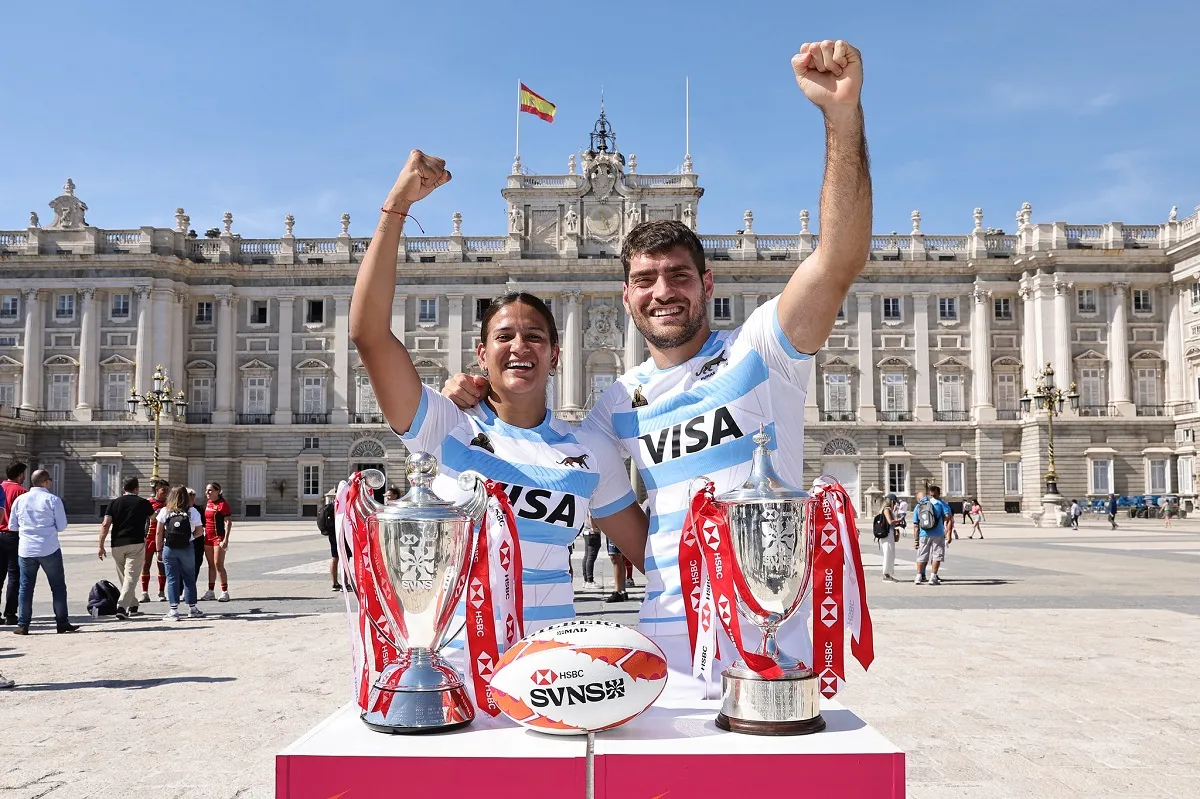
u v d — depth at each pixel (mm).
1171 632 10695
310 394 54281
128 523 12930
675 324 2926
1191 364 51469
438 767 1839
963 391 54219
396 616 2176
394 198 2594
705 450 2812
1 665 9070
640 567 3205
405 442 2891
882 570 19766
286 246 54625
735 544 2141
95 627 11867
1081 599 14219
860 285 54625
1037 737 6102
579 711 1910
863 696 7309
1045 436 51781
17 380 52250
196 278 54281
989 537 34000
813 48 2430
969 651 9383
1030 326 53219
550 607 2805
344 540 2400
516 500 2822
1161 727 6352
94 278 52375
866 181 2523
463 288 53781
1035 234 52844
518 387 2963
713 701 2336
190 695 7602
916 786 5094
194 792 5082
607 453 3053
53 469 51625
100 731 6430
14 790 5121
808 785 1824
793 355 2803
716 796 1823
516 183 53719
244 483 53594
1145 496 51750
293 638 10758
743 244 54094
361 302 2625
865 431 53531
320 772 1844
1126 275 52719
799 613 2570
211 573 14898
